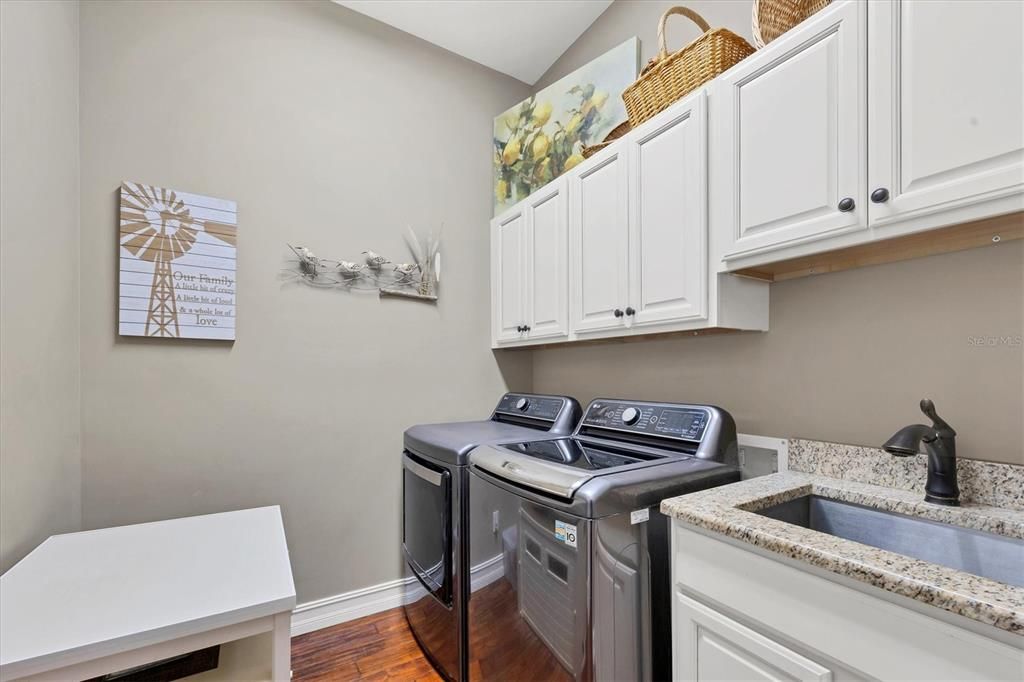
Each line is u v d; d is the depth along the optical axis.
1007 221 0.88
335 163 2.09
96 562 1.10
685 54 1.43
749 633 0.87
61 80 1.42
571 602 1.08
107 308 1.60
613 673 1.07
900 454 0.94
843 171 1.01
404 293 2.25
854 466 1.25
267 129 1.93
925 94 0.88
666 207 1.45
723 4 1.69
